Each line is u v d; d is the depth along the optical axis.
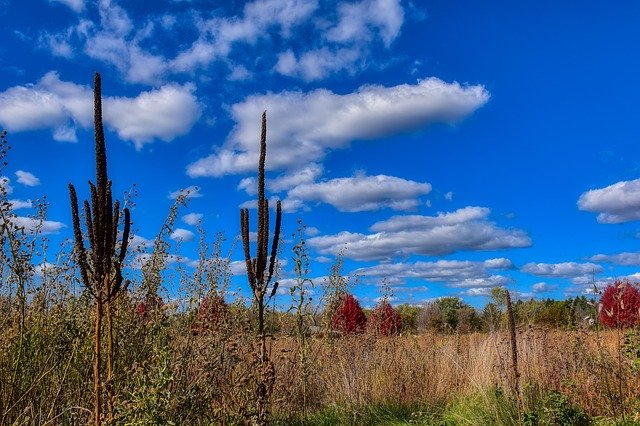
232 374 5.08
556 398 6.58
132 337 5.11
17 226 4.74
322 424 6.96
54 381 4.93
